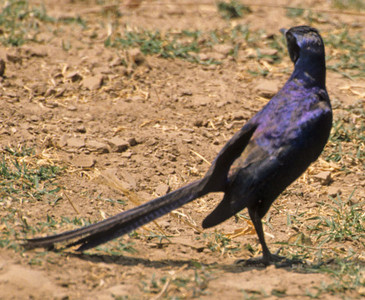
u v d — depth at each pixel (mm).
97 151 11891
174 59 15742
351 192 11641
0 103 12852
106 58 15289
